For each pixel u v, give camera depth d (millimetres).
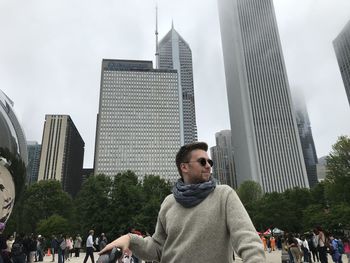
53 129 147000
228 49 154250
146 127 149000
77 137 176125
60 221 55656
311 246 16172
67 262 18016
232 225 1573
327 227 41438
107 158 139625
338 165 39156
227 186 1776
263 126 127812
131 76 158875
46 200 62969
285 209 57312
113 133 145125
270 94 134000
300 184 118938
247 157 124312
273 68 140000
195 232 1638
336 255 12680
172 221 1774
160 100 156250
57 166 138750
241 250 1446
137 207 45469
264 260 1377
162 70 163375
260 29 147500
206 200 1723
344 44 130500
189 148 1905
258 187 82688
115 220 43625
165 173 140500
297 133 127750
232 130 143375
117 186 47969
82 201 48812
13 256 9805
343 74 131000
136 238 1776
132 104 152875
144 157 142375
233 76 145125
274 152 123562
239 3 152000
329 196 40812
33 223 59188
